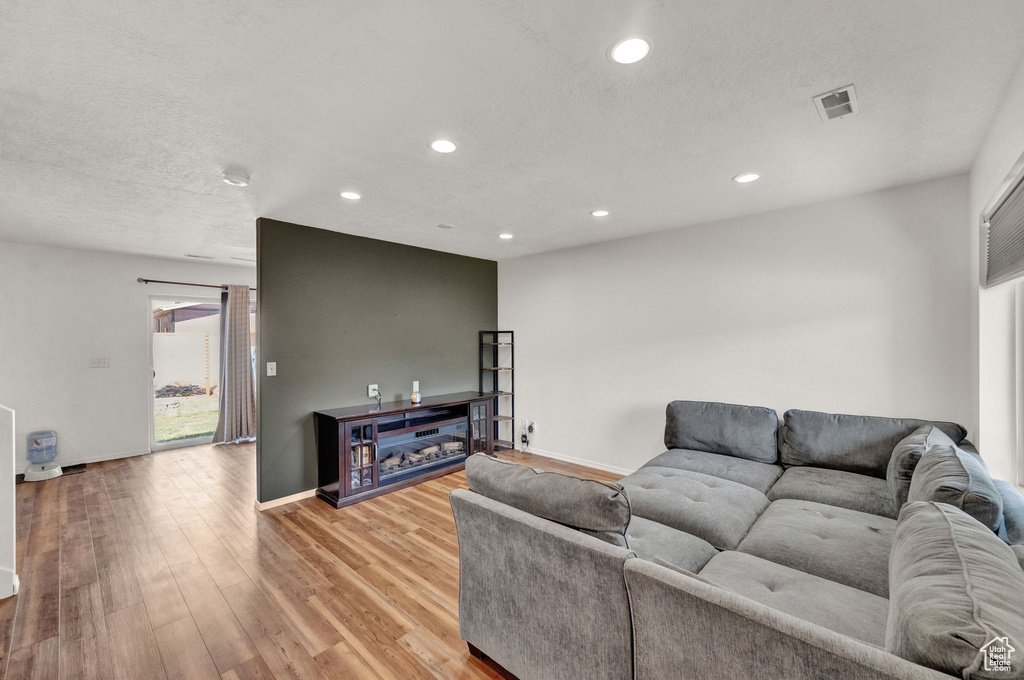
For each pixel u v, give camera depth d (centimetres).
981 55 148
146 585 232
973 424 250
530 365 507
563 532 140
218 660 178
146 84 163
